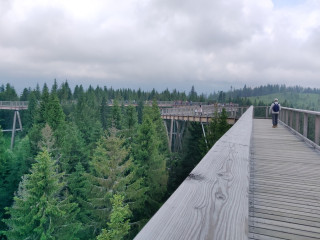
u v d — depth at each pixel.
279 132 11.47
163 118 37.94
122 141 16.88
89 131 44.44
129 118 33.12
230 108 34.81
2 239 20.02
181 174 33.22
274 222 3.02
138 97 106.88
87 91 99.12
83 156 27.64
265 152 7.09
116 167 16.53
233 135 3.73
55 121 30.84
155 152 21.41
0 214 24.08
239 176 1.70
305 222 3.03
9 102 57.56
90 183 17.00
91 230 17.62
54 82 91.38
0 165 27.84
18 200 12.76
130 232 16.59
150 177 20.59
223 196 1.33
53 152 25.73
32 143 30.33
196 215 1.09
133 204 16.83
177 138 42.31
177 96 107.94
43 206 12.37
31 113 56.22
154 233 0.90
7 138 61.00
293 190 4.07
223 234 0.95
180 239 0.88
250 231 2.81
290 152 7.07
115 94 110.81
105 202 15.53
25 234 12.59
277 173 5.03
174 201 1.22
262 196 3.82
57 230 13.32
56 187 12.84
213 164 1.99
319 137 7.47
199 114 33.31
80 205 20.48
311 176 4.82
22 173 27.94
